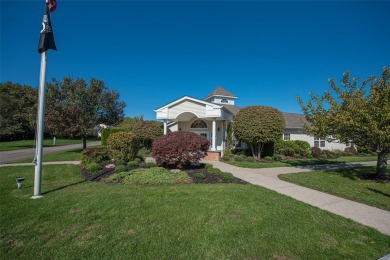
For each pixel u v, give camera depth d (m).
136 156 12.45
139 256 3.07
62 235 3.60
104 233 3.68
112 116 19.34
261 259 3.08
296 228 3.99
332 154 18.97
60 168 10.20
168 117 16.58
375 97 7.77
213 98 23.81
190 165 10.85
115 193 5.91
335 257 3.16
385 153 8.88
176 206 4.92
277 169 11.09
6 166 10.77
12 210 4.58
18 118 29.91
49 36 5.72
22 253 3.10
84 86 17.97
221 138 17.83
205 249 3.27
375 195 6.41
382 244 3.55
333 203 5.69
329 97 9.53
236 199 5.47
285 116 23.39
